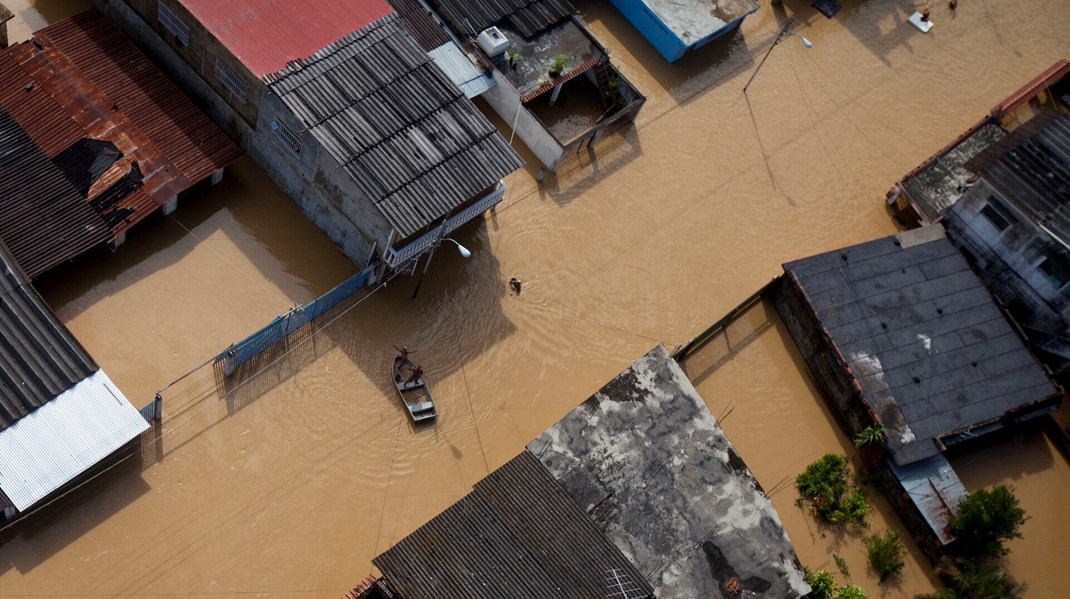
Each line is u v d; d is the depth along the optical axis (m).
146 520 41.59
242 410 44.66
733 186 57.16
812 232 56.81
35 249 43.19
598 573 40.09
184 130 48.25
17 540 40.06
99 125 46.72
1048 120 57.12
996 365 51.41
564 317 50.75
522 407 47.94
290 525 42.91
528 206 53.31
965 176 58.84
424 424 46.34
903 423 48.59
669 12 59.50
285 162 48.47
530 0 56.66
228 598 41.06
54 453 39.72
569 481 42.50
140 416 41.44
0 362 40.38
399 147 46.50
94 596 39.94
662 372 45.91
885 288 52.16
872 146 60.88
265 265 48.28
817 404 51.44
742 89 61.03
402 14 53.34
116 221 45.12
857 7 66.56
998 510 46.34
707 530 42.66
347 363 46.88
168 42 49.75
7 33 50.44
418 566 38.88
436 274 49.97
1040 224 51.88
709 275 53.91
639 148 56.97
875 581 47.22
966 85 65.06
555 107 56.88
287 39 47.56
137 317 45.56
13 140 45.09
